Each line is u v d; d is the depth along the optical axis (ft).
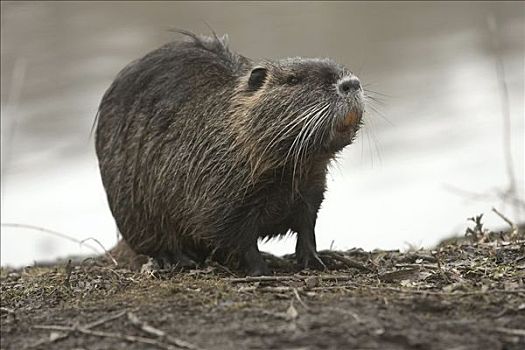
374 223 67.82
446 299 32.27
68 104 89.35
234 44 108.58
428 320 30.40
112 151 46.16
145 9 117.60
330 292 34.06
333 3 126.52
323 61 39.93
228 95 41.78
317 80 38.86
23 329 31.99
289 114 38.88
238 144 40.22
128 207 45.52
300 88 38.99
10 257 62.54
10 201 72.95
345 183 76.84
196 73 43.75
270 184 40.14
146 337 30.22
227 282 35.96
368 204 71.92
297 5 125.08
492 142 81.56
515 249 40.11
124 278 38.17
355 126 39.17
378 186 75.46
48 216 70.28
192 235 42.37
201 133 41.75
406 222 67.21
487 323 30.17
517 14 124.88
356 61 104.06
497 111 89.30
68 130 84.89
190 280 37.14
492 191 67.77
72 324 31.91
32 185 75.20
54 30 108.37
